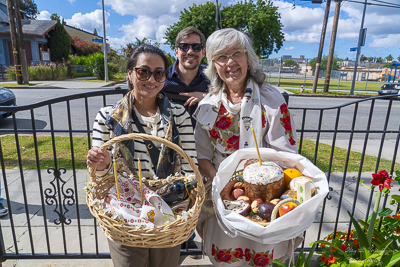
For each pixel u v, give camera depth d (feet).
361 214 9.59
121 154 4.57
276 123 5.23
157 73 4.41
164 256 4.77
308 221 4.18
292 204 4.17
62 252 7.42
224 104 5.51
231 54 5.11
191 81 7.62
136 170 4.70
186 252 7.05
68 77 71.56
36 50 77.97
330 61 49.21
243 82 5.63
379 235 6.44
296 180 4.52
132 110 4.75
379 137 20.29
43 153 14.97
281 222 3.90
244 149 4.92
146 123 4.74
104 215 3.79
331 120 25.05
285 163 5.16
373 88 69.26
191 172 5.01
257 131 5.22
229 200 4.87
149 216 4.10
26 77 50.83
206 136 5.74
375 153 16.47
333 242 6.89
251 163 5.35
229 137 5.51
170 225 3.76
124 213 4.06
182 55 7.28
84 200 10.18
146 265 4.74
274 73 80.12
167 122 4.71
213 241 5.57
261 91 5.49
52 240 7.93
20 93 38.75
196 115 5.66
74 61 83.71
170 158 4.80
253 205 4.61
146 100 4.72
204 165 5.67
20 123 21.26
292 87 62.23
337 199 10.59
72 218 9.04
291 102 37.09
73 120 22.30
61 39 85.56
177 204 4.73
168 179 4.67
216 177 4.78
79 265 7.09
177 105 4.99
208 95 5.85
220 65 5.24
